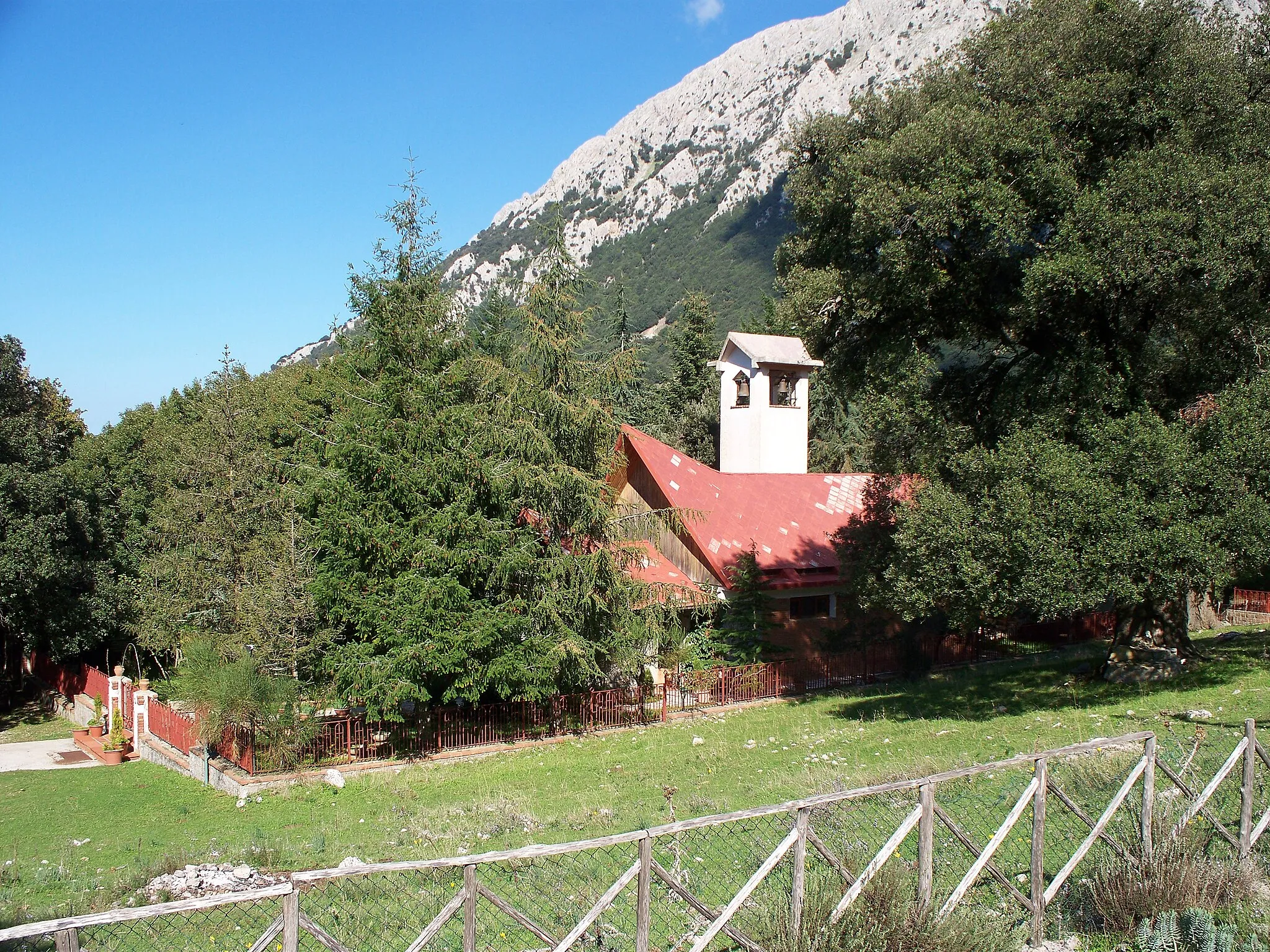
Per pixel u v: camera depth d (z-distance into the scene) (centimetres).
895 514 2164
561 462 2164
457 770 1955
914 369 2103
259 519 2430
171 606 2361
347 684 1941
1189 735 1294
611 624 2275
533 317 2262
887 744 1750
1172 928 707
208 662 1922
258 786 1797
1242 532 1638
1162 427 1753
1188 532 1633
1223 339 2033
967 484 1916
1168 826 823
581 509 2195
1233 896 773
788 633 2952
